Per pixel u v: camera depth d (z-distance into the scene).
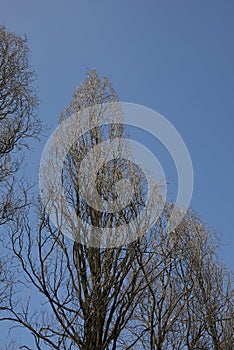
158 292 12.69
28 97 14.80
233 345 13.62
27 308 10.45
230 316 14.05
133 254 11.46
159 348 11.65
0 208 11.78
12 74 14.98
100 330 10.72
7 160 13.20
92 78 14.77
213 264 14.34
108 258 11.42
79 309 10.65
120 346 12.47
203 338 13.34
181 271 13.32
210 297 13.66
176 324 12.80
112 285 11.16
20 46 15.65
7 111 14.30
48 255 10.85
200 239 14.24
